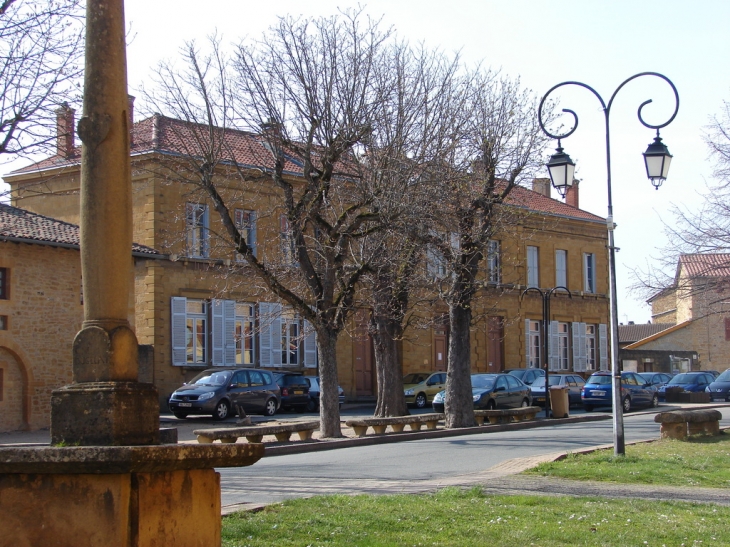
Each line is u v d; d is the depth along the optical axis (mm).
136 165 31891
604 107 16500
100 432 5637
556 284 49500
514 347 47000
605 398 35094
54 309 26812
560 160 16562
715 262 21094
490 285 34438
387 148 21859
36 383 26172
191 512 5582
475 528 8984
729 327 58781
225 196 31797
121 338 5867
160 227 33000
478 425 25438
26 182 34594
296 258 22656
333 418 21688
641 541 8508
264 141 22766
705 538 8734
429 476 14109
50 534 5191
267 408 30750
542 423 27234
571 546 8289
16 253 25984
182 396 28391
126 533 5133
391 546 8008
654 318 78062
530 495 11500
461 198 24031
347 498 10750
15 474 5273
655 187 16406
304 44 21859
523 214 27406
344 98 21688
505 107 25016
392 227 21781
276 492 12109
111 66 6027
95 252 5906
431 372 39406
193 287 34031
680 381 44844
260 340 36562
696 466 14836
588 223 51031
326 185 21828
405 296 26672
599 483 13023
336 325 21938
